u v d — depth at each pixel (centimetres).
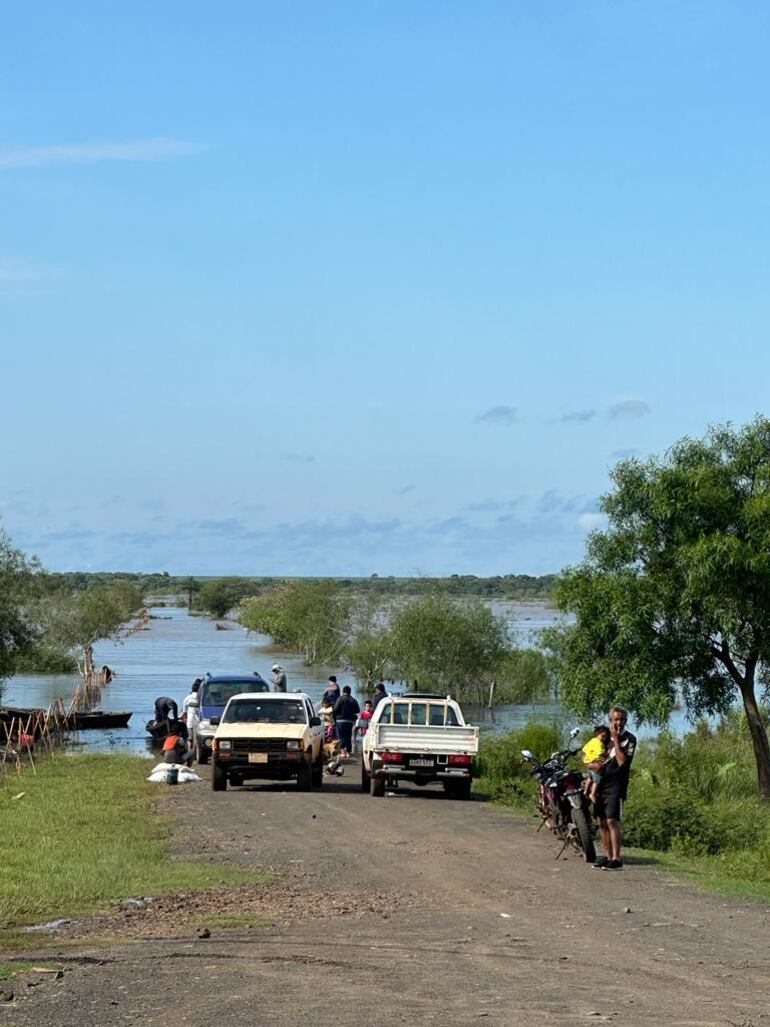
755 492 3491
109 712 6084
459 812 2678
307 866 1900
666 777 3312
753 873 1964
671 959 1252
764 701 3912
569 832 2045
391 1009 1016
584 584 3572
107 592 10056
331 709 4225
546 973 1172
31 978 1147
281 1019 984
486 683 7919
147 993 1081
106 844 2081
